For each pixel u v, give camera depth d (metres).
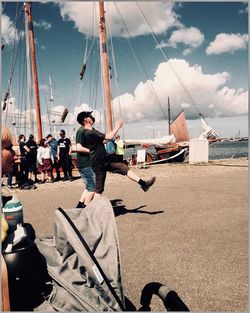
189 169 15.49
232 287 3.14
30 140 13.02
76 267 2.23
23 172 11.98
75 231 2.21
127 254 4.10
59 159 13.22
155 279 3.36
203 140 18.89
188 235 4.83
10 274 2.08
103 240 2.32
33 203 8.11
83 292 2.12
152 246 4.37
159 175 13.40
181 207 6.85
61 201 8.28
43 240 2.64
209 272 3.49
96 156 5.72
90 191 6.04
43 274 2.22
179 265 3.70
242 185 9.65
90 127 5.98
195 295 3.00
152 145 24.72
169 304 2.27
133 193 8.99
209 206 6.86
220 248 4.22
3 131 2.29
